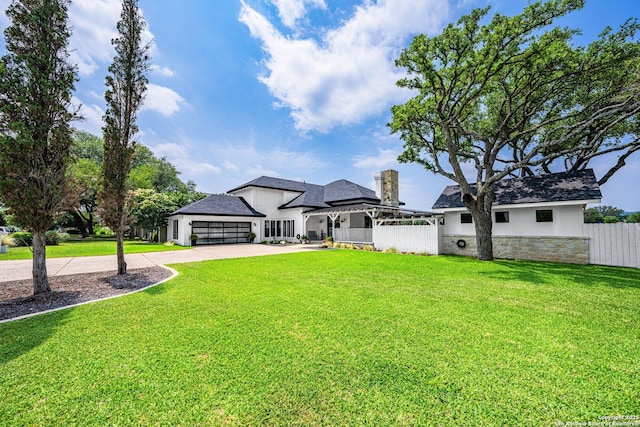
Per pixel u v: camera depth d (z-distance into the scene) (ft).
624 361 10.50
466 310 16.58
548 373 9.64
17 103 19.67
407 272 29.35
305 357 10.80
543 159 35.04
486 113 53.06
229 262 37.37
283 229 88.99
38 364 10.37
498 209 45.50
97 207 28.81
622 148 42.04
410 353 11.12
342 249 58.54
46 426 7.26
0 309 17.16
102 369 10.02
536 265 34.40
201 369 9.95
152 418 7.54
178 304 17.90
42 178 20.59
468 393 8.54
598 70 34.30
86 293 20.92
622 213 91.20
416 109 42.57
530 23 31.32
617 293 20.47
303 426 7.20
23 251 51.03
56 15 21.30
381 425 7.23
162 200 85.05
